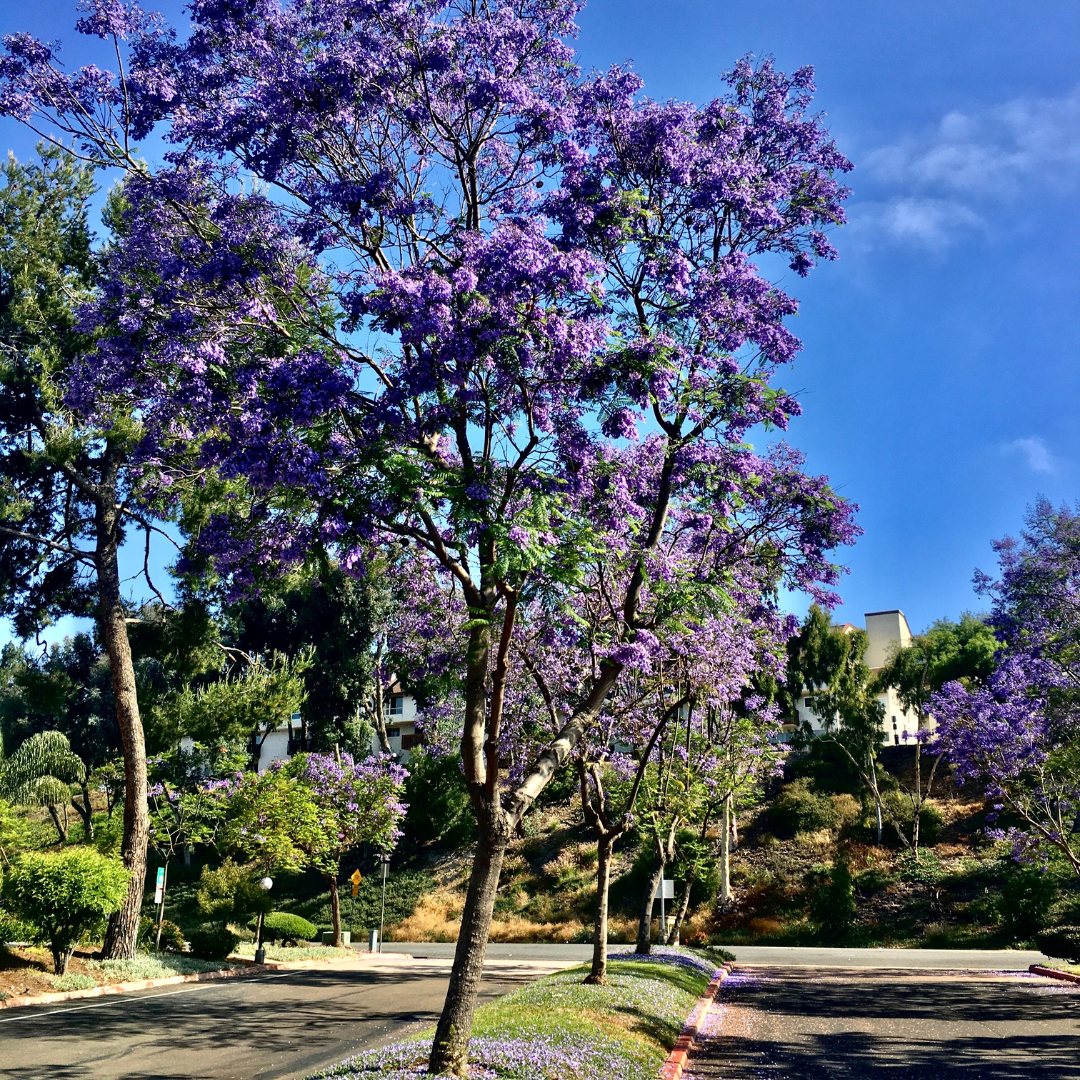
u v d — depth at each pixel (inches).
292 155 382.0
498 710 360.8
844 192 509.4
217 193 391.9
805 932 1419.8
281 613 1904.5
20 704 1862.7
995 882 1398.9
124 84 389.4
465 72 394.0
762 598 566.9
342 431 345.1
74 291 810.8
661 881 1067.9
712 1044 489.7
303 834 1148.5
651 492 498.0
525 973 964.6
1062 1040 514.3
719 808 1047.6
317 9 397.1
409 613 557.0
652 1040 442.9
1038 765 848.3
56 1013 602.5
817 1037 519.5
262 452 331.6
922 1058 456.8
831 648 1875.0
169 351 344.5
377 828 1348.4
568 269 339.6
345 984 841.5
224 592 421.7
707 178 457.4
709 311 440.1
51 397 780.6
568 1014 448.5
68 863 738.2
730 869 1622.8
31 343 820.6
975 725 863.7
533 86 418.9
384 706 2320.4
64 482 895.1
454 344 327.6
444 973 995.3
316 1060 451.2
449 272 367.2
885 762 1828.2
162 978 813.9
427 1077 316.8
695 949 1017.5
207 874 1059.9
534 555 329.4
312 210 384.2
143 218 395.2
